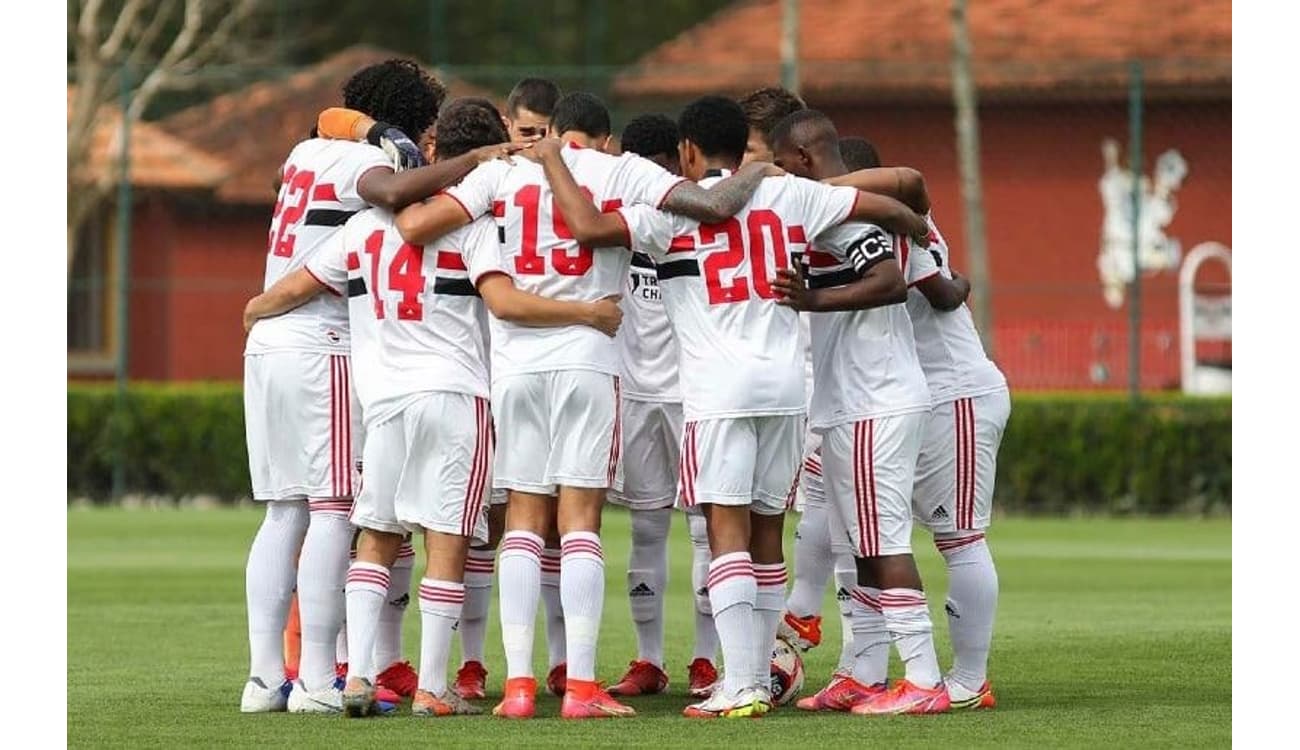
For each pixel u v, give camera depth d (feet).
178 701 96.37
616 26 455.22
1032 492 245.45
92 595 152.66
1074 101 307.78
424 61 449.48
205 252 321.73
